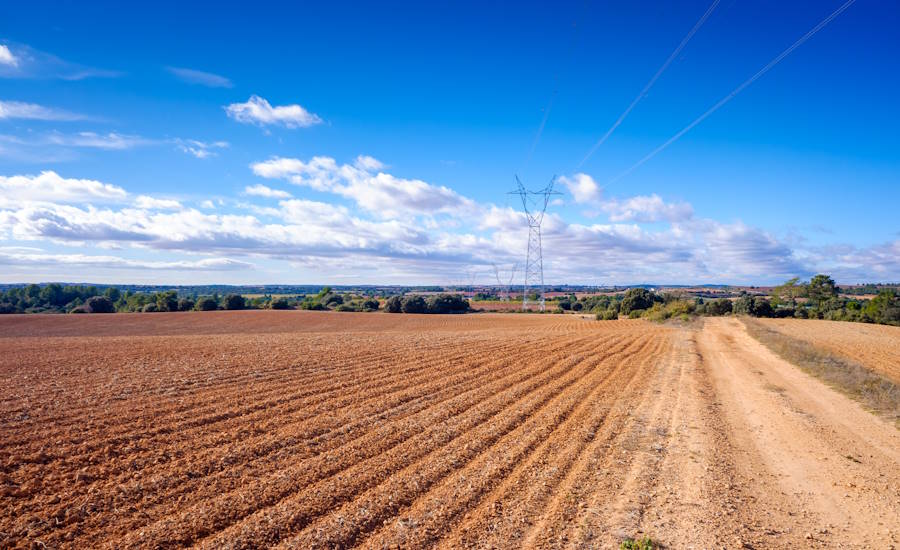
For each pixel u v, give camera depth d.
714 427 13.62
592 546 6.88
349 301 109.81
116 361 22.12
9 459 9.23
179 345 30.16
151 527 6.98
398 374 20.80
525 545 6.84
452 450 10.81
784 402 17.16
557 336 44.09
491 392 17.45
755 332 46.47
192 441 10.85
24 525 6.92
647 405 16.27
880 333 51.94
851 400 17.64
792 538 7.36
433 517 7.59
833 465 10.62
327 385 17.81
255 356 24.91
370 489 8.59
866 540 7.34
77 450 9.94
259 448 10.48
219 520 7.26
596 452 11.08
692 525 7.66
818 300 96.94
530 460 10.41
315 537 6.82
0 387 15.79
